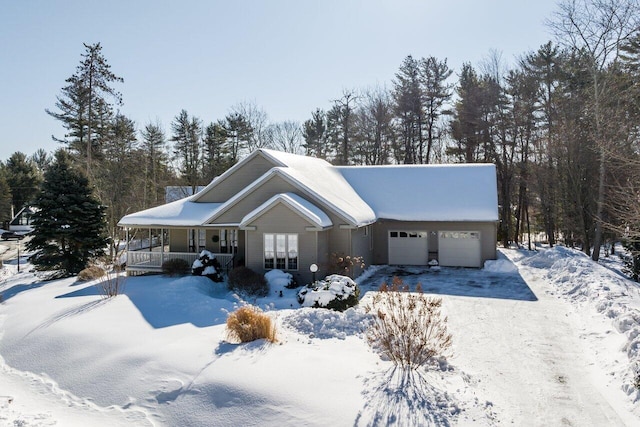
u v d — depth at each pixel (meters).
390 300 11.87
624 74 26.16
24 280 26.47
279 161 22.75
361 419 7.36
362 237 22.81
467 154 41.75
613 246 32.72
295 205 18.78
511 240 42.72
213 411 7.96
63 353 11.12
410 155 46.06
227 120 52.03
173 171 53.09
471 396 8.33
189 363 9.62
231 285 17.83
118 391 9.09
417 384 8.63
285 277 18.28
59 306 15.56
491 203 24.69
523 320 13.79
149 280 20.27
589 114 27.30
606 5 24.27
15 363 11.22
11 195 65.88
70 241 25.70
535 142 36.34
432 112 45.09
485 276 21.69
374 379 8.83
